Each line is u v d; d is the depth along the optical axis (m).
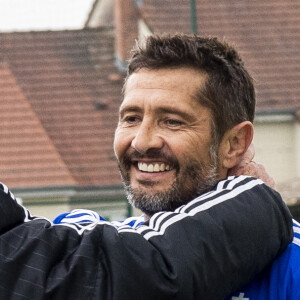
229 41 4.27
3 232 3.83
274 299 3.91
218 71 4.10
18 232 3.77
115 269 3.63
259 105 23.61
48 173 22.59
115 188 21.30
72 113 24.97
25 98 25.25
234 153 4.22
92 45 27.12
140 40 4.14
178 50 4.05
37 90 25.61
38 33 27.45
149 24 25.55
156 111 4.01
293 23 26.67
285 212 4.00
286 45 26.06
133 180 4.10
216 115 4.09
